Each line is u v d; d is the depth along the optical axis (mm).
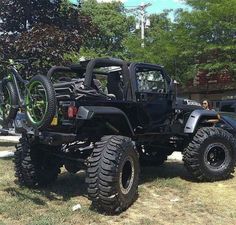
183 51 10844
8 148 7688
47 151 4309
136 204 3852
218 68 10531
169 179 4777
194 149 4652
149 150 5359
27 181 4328
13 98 4055
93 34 6344
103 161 3512
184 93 14375
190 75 11547
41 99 3758
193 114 4750
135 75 4285
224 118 6090
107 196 3482
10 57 5688
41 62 5699
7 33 6141
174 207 3803
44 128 3744
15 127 4145
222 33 10094
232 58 10266
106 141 3613
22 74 5637
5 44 5703
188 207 3805
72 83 3877
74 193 4184
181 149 5070
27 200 3883
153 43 13031
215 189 4422
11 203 3777
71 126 3838
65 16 6168
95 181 3510
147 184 4562
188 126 4707
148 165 5430
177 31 10891
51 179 4410
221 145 4754
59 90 3854
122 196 3598
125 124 4012
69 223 3295
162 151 5359
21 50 5547
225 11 9703
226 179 4824
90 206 3699
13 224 3285
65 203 3822
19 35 5848
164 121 4621
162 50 11547
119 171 3547
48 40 5562
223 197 4137
